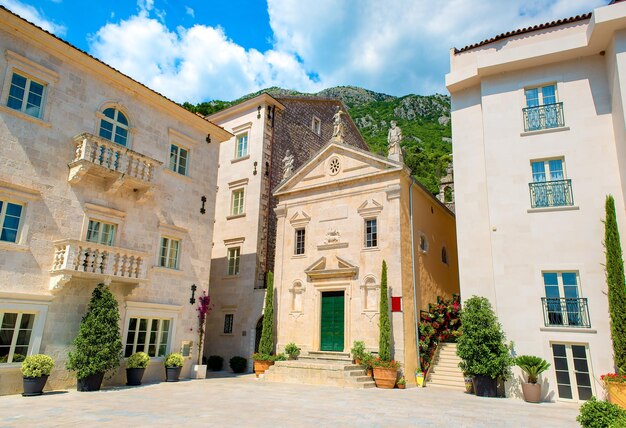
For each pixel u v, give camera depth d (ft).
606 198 45.39
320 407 36.86
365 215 64.44
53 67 48.19
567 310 46.06
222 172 86.69
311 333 64.85
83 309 47.50
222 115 90.68
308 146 94.43
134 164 53.16
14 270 42.52
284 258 71.56
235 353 73.82
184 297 59.52
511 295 48.91
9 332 41.57
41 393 41.24
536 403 42.86
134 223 54.60
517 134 52.85
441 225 78.59
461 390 52.70
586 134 49.52
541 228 49.14
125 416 31.17
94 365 43.93
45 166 46.24
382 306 56.70
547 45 51.88
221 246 82.02
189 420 30.09
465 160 56.90
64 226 47.24
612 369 42.73
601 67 50.47
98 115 51.96
